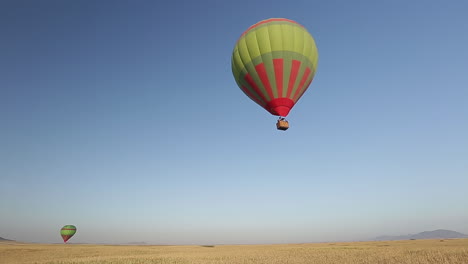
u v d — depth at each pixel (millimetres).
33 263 30094
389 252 30219
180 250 56375
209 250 54281
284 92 22500
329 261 23719
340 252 32719
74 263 29156
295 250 41656
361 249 38969
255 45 23344
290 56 22812
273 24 23812
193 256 35625
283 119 22234
